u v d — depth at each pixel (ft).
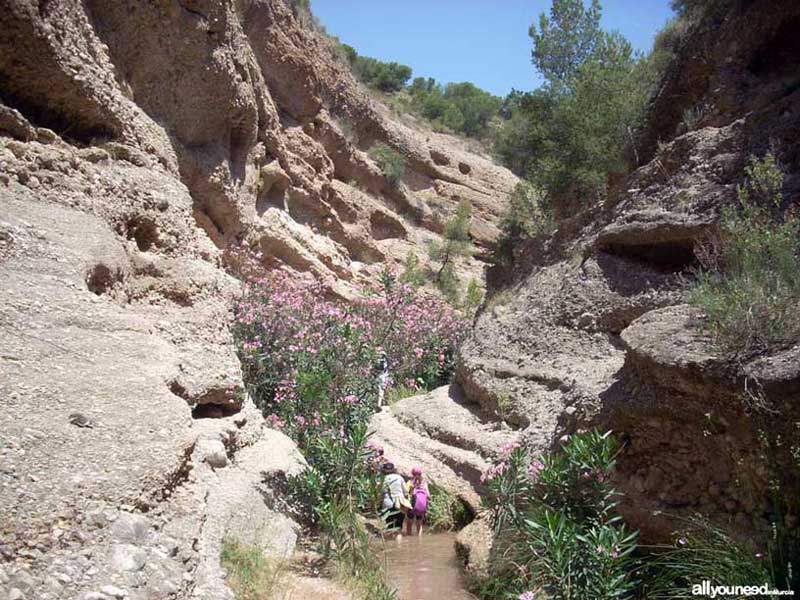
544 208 59.16
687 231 27.86
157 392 15.29
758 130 29.35
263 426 23.56
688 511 15.87
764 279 17.53
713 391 15.55
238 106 51.39
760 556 12.61
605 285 31.30
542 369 30.22
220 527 15.25
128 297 21.58
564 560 13.52
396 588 17.24
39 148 22.59
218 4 46.39
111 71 31.32
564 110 52.90
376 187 100.53
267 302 34.09
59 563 9.79
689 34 45.29
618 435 18.13
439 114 171.83
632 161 46.52
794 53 34.06
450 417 32.42
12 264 17.81
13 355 14.71
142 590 10.08
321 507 18.84
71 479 11.43
